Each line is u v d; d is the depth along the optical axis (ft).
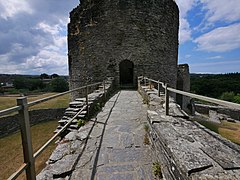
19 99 5.88
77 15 50.39
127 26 44.75
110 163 9.08
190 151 5.85
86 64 48.70
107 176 8.02
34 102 6.82
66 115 15.60
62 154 9.86
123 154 10.00
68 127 14.21
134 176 8.03
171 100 15.48
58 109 66.95
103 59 46.21
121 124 15.10
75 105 16.76
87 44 48.19
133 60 45.19
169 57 50.57
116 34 45.06
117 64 45.47
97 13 46.11
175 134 7.45
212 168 4.79
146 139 11.82
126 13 44.57
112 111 19.56
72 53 53.01
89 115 17.01
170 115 10.66
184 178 4.92
